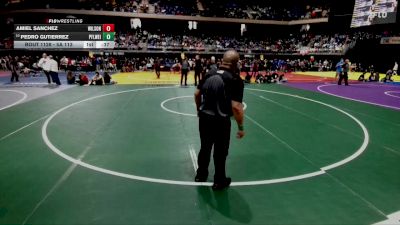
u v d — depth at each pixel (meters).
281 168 5.43
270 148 6.54
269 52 41.28
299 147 6.64
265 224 3.65
